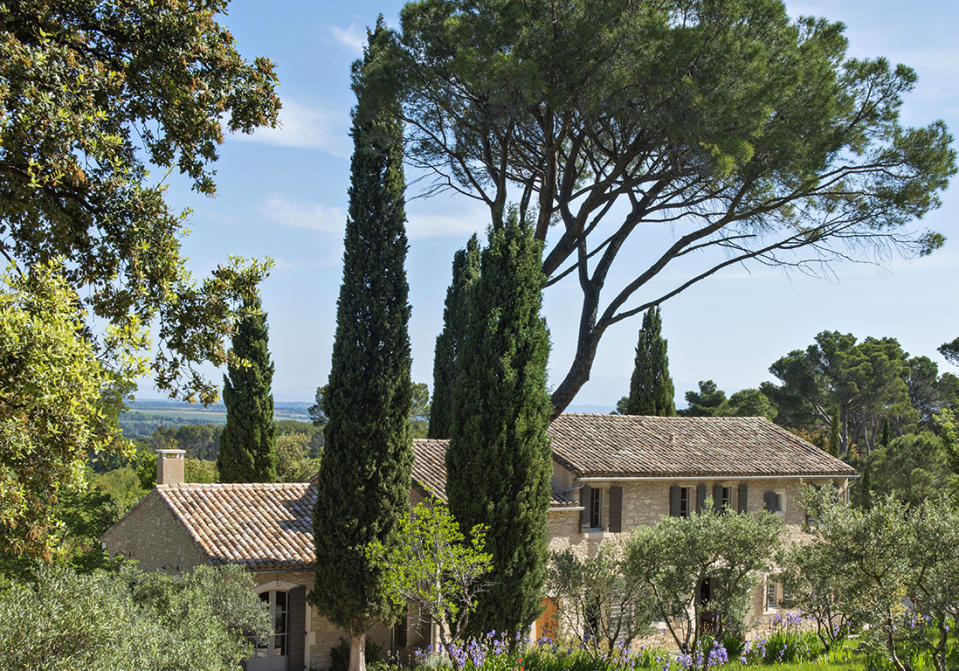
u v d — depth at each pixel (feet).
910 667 47.39
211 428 295.07
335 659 67.36
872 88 57.67
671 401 122.01
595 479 81.05
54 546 30.42
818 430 196.13
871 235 59.21
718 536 57.16
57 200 34.53
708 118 51.47
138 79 35.65
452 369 97.81
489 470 57.11
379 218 65.00
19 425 26.32
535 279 59.00
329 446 63.93
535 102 52.24
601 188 57.52
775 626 66.03
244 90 37.78
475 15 54.95
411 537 53.16
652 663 55.83
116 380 31.32
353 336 64.13
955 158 56.34
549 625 68.74
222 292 37.70
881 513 45.37
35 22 32.78
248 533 67.97
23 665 23.86
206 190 37.68
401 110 59.77
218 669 34.50
